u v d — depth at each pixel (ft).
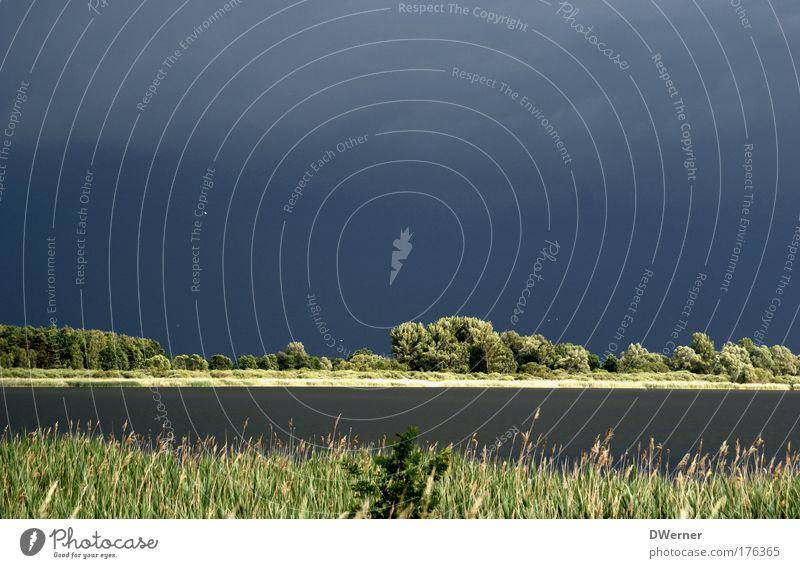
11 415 123.54
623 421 144.15
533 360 169.78
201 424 113.09
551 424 131.64
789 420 153.07
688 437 112.88
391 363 168.55
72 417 122.83
